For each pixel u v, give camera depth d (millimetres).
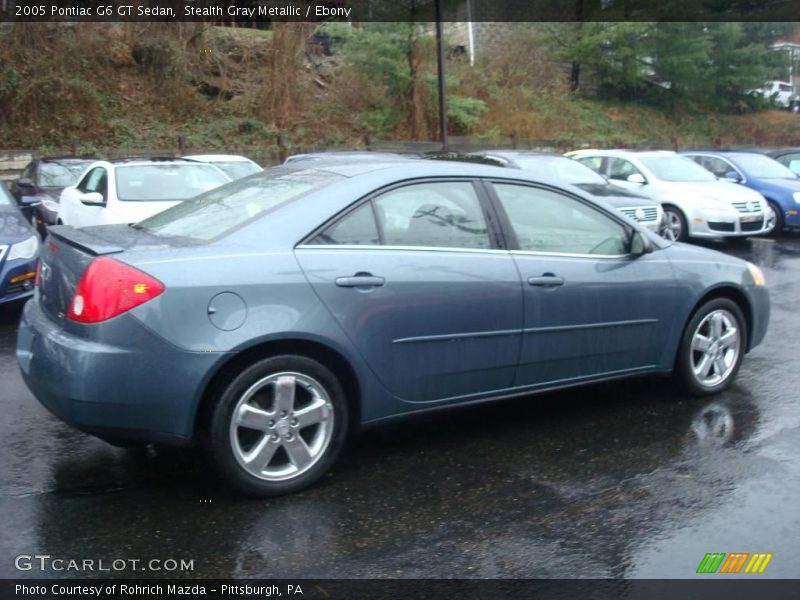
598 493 4246
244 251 4074
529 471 4527
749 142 31469
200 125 20719
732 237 13773
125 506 4043
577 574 3479
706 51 30453
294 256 4148
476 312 4594
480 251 4695
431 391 4559
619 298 5145
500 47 27422
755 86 32125
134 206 9648
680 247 5648
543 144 24969
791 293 9562
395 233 4480
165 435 3910
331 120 22609
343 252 4277
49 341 4008
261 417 4055
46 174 13945
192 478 4375
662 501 4152
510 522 3926
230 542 3697
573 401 5703
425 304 4426
